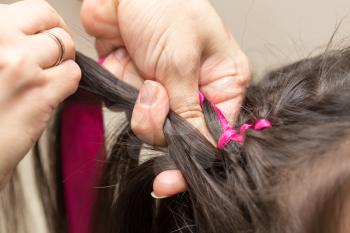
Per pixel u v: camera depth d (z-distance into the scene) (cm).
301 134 46
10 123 46
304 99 50
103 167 56
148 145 51
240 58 56
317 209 43
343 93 48
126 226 57
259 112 51
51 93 46
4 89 45
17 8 47
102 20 51
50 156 58
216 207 47
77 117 54
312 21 78
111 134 54
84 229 59
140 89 50
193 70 50
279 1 78
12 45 45
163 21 49
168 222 56
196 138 48
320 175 44
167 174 48
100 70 51
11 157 47
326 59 56
